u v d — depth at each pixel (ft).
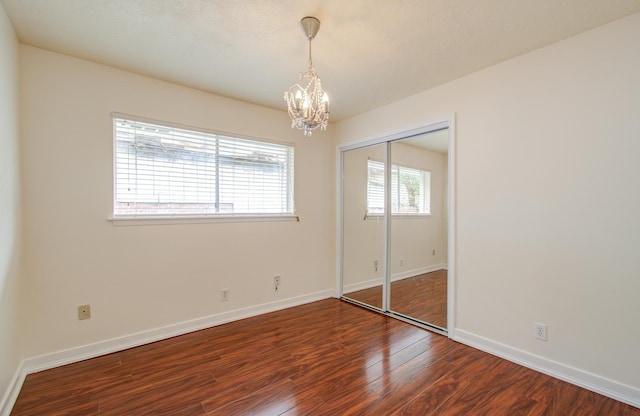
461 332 8.52
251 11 5.72
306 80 8.68
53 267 7.19
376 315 10.72
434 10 5.67
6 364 5.69
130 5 5.55
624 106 5.95
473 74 8.29
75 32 6.42
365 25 6.15
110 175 7.94
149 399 5.93
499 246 7.75
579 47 6.48
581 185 6.46
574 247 6.56
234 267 10.14
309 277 12.19
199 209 9.50
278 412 5.57
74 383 6.46
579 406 5.76
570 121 6.61
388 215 11.01
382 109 10.87
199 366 7.18
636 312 5.82
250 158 10.61
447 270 8.96
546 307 6.95
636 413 5.55
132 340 8.21
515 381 6.58
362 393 6.15
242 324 9.81
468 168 8.38
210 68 8.02
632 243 5.86
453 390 6.25
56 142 7.23
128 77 8.20
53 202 7.19
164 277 8.77
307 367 7.14
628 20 5.89
